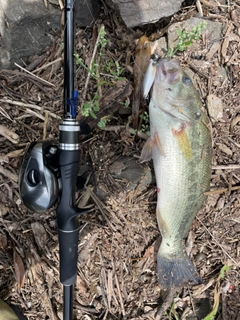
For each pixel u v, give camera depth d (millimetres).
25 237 427
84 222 428
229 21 437
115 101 387
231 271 443
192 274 418
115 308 437
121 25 422
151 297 441
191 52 432
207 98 434
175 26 425
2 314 396
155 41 425
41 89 418
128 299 439
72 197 327
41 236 428
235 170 442
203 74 434
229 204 442
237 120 440
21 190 332
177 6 399
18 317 421
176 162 380
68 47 308
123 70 421
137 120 411
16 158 418
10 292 427
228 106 439
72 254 337
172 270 416
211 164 420
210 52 435
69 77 312
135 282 440
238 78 438
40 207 328
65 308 355
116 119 424
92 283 436
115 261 436
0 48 407
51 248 430
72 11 304
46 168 323
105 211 428
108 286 436
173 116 373
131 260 438
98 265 436
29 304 430
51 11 392
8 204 423
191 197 391
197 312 444
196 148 381
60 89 418
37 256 427
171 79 367
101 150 424
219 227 443
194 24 429
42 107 417
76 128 317
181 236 405
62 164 319
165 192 389
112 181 427
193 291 445
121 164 427
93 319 435
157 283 438
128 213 432
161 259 414
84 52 422
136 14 393
